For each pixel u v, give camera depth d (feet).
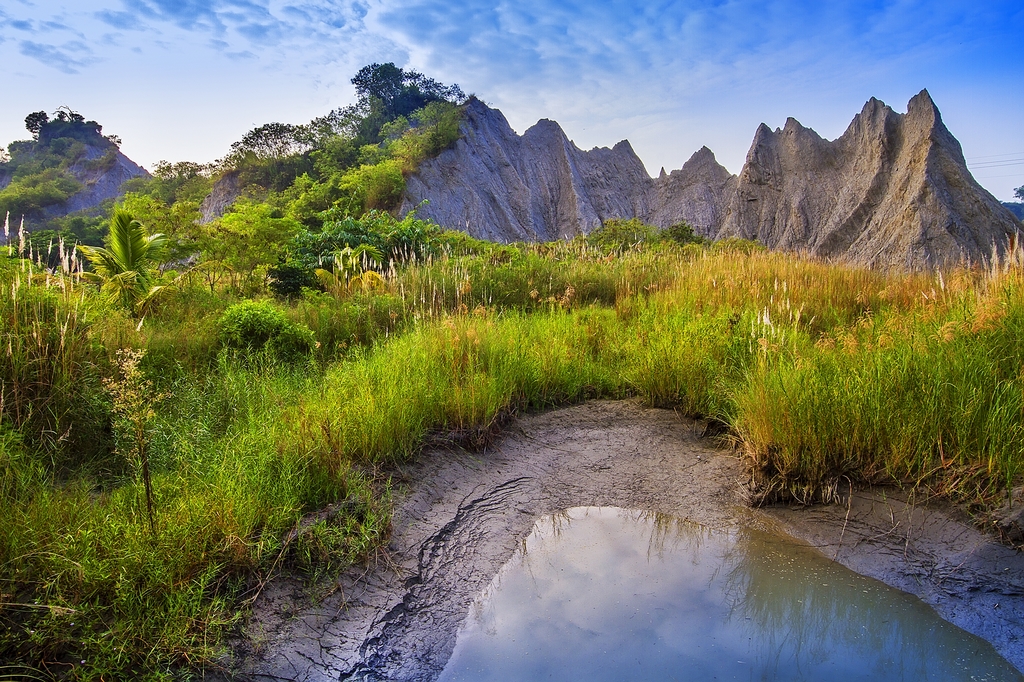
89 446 16.12
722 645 11.53
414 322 27.48
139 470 13.39
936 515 14.53
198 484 13.75
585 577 13.78
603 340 28.50
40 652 9.62
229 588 11.73
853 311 30.07
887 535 14.48
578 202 256.73
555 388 24.06
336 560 13.08
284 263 47.11
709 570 14.02
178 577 11.32
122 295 29.07
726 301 31.91
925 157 211.82
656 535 15.53
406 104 300.20
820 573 13.80
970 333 18.99
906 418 16.35
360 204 155.63
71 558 10.91
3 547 10.78
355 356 23.67
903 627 12.05
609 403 23.71
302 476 14.64
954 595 12.64
